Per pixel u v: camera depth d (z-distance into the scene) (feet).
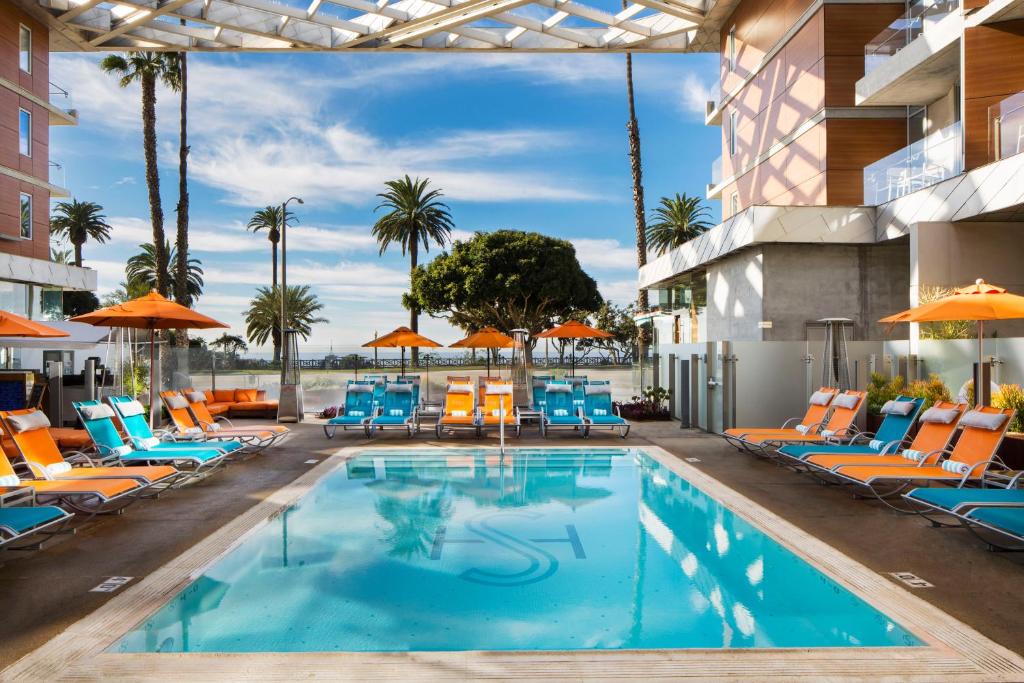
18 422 24.44
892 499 27.07
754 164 75.46
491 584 17.52
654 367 66.85
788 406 46.98
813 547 20.43
